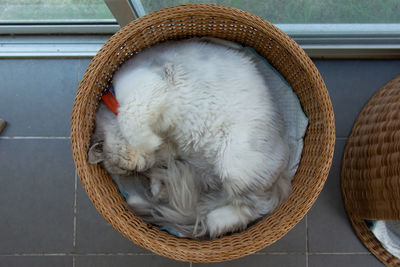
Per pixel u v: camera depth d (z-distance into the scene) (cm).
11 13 182
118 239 191
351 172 180
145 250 190
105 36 199
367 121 172
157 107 142
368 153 164
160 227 156
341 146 196
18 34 198
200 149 153
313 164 150
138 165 157
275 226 141
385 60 200
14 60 198
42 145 195
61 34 199
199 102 144
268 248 190
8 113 196
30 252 190
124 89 146
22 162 194
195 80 144
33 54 197
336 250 191
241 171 144
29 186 193
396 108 150
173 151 163
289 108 169
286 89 170
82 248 191
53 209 193
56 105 197
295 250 191
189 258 137
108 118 156
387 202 150
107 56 143
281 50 158
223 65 147
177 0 165
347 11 173
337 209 192
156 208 159
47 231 191
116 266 189
